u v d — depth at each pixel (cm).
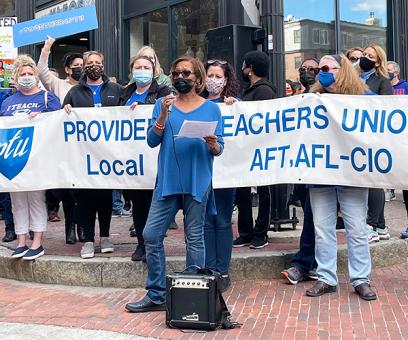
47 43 674
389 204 938
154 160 566
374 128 512
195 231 473
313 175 523
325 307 496
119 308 513
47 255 616
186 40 1080
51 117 596
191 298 452
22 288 590
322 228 526
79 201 599
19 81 616
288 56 1042
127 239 702
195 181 464
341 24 1094
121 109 575
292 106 538
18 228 614
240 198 632
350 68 528
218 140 470
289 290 548
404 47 1134
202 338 438
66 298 549
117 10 1220
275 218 685
